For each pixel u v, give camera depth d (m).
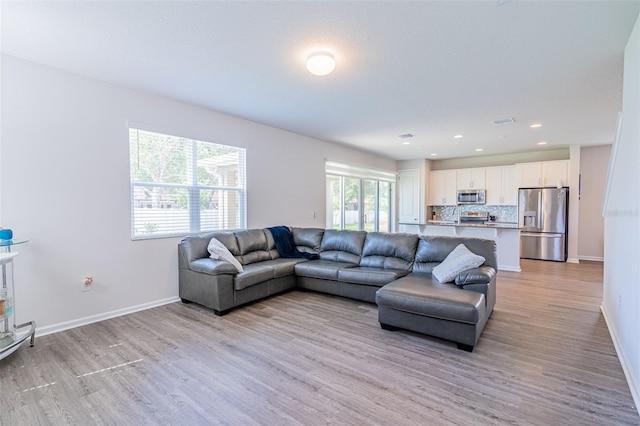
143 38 2.42
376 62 2.81
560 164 6.75
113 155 3.35
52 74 2.94
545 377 2.18
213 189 4.35
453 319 2.59
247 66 2.90
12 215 2.75
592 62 2.80
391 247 4.14
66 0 1.95
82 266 3.15
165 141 3.81
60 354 2.52
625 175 2.39
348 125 5.04
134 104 3.49
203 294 3.54
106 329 3.03
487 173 7.89
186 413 1.82
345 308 3.68
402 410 1.84
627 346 2.23
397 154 7.87
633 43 2.23
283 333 2.95
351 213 7.29
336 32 2.32
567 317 3.34
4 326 2.58
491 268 3.30
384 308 3.00
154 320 3.28
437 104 3.96
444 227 6.45
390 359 2.45
